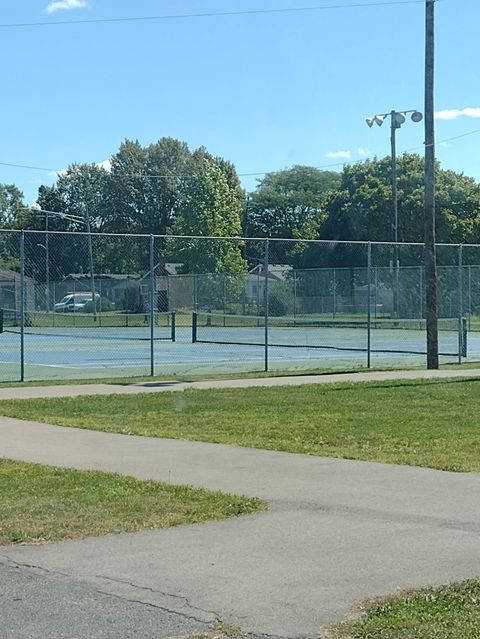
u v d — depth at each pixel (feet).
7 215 305.94
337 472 33.58
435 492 30.12
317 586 20.13
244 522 26.04
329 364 83.82
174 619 18.22
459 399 55.42
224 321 129.29
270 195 341.41
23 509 27.22
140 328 131.75
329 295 123.34
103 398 55.83
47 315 126.62
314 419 47.32
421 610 18.28
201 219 220.84
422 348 104.01
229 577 20.86
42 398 55.88
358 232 214.69
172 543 23.84
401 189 212.84
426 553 22.77
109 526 25.44
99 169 314.55
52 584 20.49
